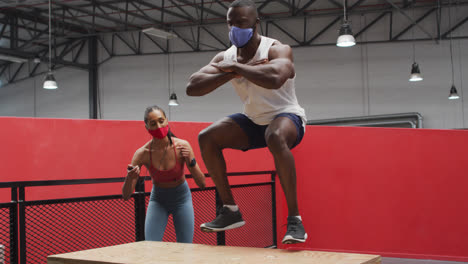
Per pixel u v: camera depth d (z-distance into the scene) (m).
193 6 15.69
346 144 5.29
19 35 18.64
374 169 5.22
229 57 1.95
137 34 18.70
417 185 5.14
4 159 3.52
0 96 21.72
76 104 19.92
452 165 5.09
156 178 3.09
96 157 3.94
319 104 16.06
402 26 15.14
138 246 2.12
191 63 17.98
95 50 19.31
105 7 16.14
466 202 5.04
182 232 3.12
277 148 1.79
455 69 14.52
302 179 5.38
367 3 14.98
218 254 1.82
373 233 5.18
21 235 2.83
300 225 1.82
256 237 4.75
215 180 2.04
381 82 15.37
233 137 2.01
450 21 14.61
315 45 16.09
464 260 4.94
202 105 17.75
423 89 14.87
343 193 5.26
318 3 15.20
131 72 18.86
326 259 1.66
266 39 1.91
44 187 3.69
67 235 3.26
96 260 1.80
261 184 4.86
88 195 3.90
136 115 18.73
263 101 1.94
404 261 4.94
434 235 5.07
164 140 3.02
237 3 1.84
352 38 9.32
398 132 5.20
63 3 15.46
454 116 14.50
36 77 20.80
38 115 20.75
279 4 15.39
